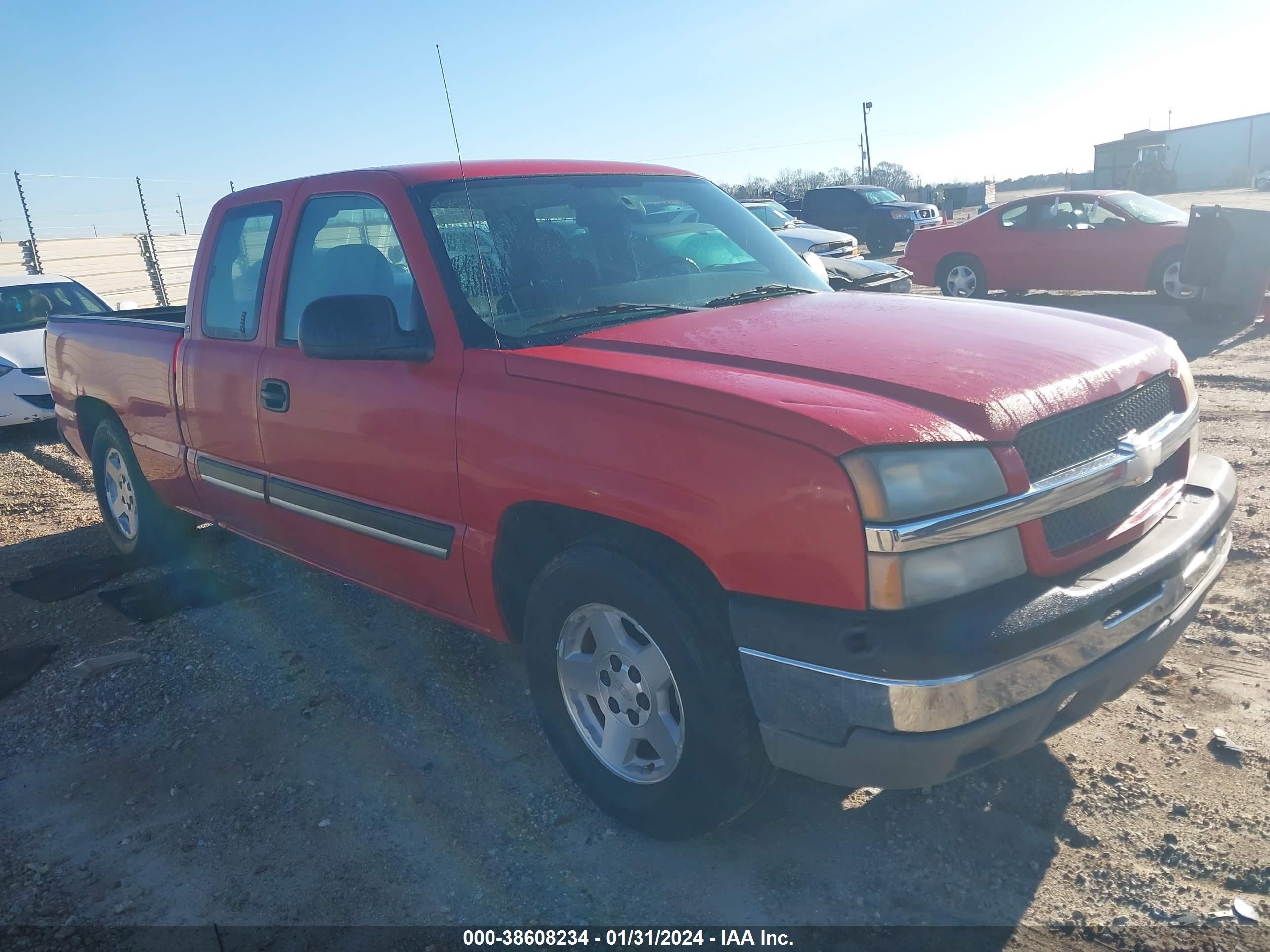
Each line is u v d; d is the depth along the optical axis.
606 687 2.89
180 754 3.53
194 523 5.46
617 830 2.95
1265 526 4.77
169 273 20.03
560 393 2.75
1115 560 2.52
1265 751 3.05
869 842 2.81
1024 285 13.48
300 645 4.33
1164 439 2.73
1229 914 2.44
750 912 2.57
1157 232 12.23
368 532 3.51
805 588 2.28
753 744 2.54
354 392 3.38
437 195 3.39
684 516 2.44
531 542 3.07
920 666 2.16
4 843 3.10
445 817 3.07
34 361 9.30
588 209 3.68
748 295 3.57
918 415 2.31
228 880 2.84
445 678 3.95
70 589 5.18
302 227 3.79
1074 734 3.24
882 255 25.09
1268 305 10.34
